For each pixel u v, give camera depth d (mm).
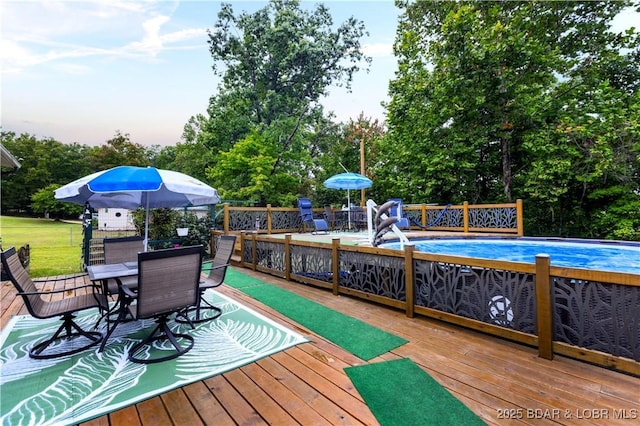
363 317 3566
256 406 1962
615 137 8773
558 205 10984
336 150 18266
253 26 16172
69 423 1832
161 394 2125
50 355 2730
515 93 10305
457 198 12664
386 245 6711
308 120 18375
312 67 17047
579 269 2355
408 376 2271
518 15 9984
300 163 17062
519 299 2713
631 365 2146
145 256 2566
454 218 9391
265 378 2303
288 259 5496
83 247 6824
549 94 10344
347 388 2141
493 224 8641
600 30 10602
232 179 14805
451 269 3219
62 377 2375
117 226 20359
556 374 2256
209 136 16828
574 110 9992
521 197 11539
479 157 12438
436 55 11516
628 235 9062
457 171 11703
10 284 5402
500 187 12500
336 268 4531
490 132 11055
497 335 2828
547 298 2480
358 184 10711
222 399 2049
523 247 6867
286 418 1837
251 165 13711
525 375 2252
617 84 10719
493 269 2857
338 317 3568
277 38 16422
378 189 16062
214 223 8867
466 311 3111
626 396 1971
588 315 2350
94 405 2000
